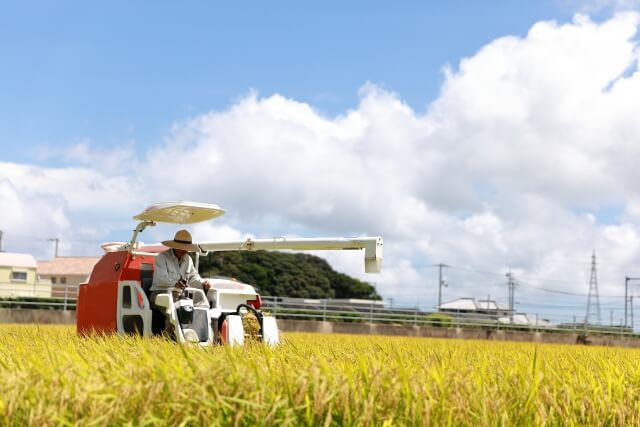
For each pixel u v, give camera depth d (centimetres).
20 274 6162
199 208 997
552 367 646
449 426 425
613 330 3922
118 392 425
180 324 955
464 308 8081
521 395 484
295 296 6475
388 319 3650
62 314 3000
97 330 1045
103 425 398
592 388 523
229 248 1148
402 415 434
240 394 429
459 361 674
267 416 410
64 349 681
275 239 1129
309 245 1095
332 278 7219
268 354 582
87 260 7150
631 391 530
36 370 474
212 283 1038
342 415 422
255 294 1050
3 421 408
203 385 424
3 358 596
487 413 446
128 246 1042
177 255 1035
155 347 679
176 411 411
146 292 1026
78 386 434
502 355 885
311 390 441
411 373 480
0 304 3425
